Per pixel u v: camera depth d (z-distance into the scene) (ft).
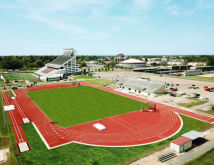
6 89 329.31
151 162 102.78
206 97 257.14
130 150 116.98
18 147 120.88
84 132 144.36
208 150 114.93
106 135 139.03
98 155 110.93
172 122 164.35
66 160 105.60
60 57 645.92
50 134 141.18
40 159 106.63
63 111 198.18
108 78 480.23
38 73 572.92
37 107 213.87
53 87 351.25
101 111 197.57
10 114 189.47
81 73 583.58
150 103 229.25
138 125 158.20
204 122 163.63
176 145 113.60
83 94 286.05
